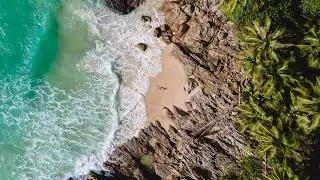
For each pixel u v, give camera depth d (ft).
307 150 72.49
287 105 71.15
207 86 81.30
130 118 87.56
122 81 87.86
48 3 87.61
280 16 71.46
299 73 69.87
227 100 79.97
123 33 87.10
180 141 84.02
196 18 81.35
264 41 69.31
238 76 78.79
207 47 81.61
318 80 68.95
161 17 85.66
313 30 69.72
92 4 86.63
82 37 88.02
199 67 81.66
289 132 71.51
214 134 81.92
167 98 84.99
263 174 78.33
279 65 69.36
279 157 73.67
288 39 71.15
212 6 78.89
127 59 87.40
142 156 86.33
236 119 79.36
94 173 87.04
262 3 69.67
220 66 80.38
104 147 87.81
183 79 83.05
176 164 84.53
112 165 86.89
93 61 88.17
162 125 85.46
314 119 68.33
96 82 88.38
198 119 82.64
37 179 88.12
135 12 86.43
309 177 73.15
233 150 81.10
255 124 72.64
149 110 86.74
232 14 73.46
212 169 82.99
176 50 83.46
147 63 86.58
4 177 88.28
